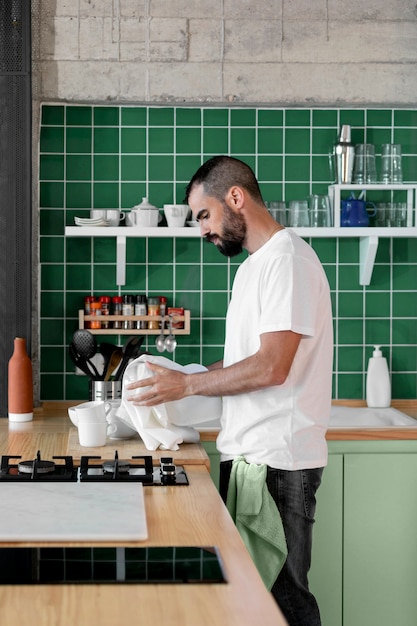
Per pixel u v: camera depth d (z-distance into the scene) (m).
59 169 3.87
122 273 3.84
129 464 2.42
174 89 3.85
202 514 1.96
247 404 2.57
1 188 3.72
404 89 3.91
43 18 3.81
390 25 3.89
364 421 3.83
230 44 3.86
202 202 2.68
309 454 2.54
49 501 2.01
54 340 3.89
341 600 3.35
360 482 3.32
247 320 2.61
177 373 2.64
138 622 1.26
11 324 3.74
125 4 3.83
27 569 1.51
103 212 3.72
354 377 3.98
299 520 2.54
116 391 3.51
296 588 2.57
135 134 3.89
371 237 3.80
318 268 2.56
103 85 3.83
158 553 1.61
